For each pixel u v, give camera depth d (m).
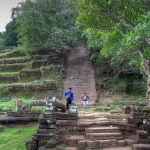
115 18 8.89
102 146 6.73
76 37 22.20
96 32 10.34
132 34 5.92
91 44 18.55
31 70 22.97
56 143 6.95
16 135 8.78
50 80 19.67
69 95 10.72
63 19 22.50
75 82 20.53
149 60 8.59
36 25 22.05
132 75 22.61
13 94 19.59
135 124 7.86
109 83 20.16
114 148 6.62
